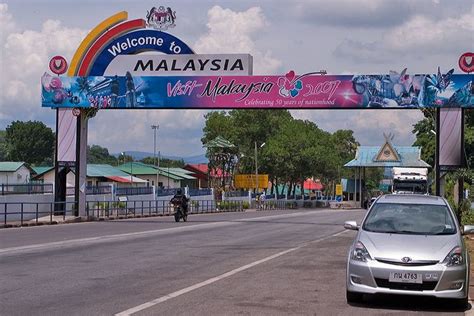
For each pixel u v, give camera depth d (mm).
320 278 14180
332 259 18094
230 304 10766
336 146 133125
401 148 67312
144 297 11250
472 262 17234
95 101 35188
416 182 49531
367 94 32688
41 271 14367
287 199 102688
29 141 109562
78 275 13875
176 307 10375
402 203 12133
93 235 25359
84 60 35531
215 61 34188
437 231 11312
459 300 10656
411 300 11422
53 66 35750
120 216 43156
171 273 14531
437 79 31969
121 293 11625
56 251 18750
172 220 40938
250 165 103312
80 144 36406
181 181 100375
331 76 33062
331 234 28703
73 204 37219
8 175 69938
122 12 35344
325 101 33094
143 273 14422
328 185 128500
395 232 11250
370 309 10594
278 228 33031
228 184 101875
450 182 41500
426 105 32031
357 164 67000
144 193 55688
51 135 112688
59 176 36750
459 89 31719
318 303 11047
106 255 18000
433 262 10273
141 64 34875
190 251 19672
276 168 102875
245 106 33844
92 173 73438
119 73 35250
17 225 30812
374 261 10445
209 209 66000
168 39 34781
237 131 104250
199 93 34250
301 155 101688
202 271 14992
